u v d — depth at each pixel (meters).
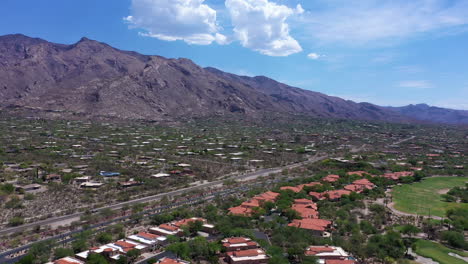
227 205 163.50
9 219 140.50
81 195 177.88
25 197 168.12
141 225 138.25
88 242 117.88
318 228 133.12
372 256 114.69
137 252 107.75
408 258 116.06
